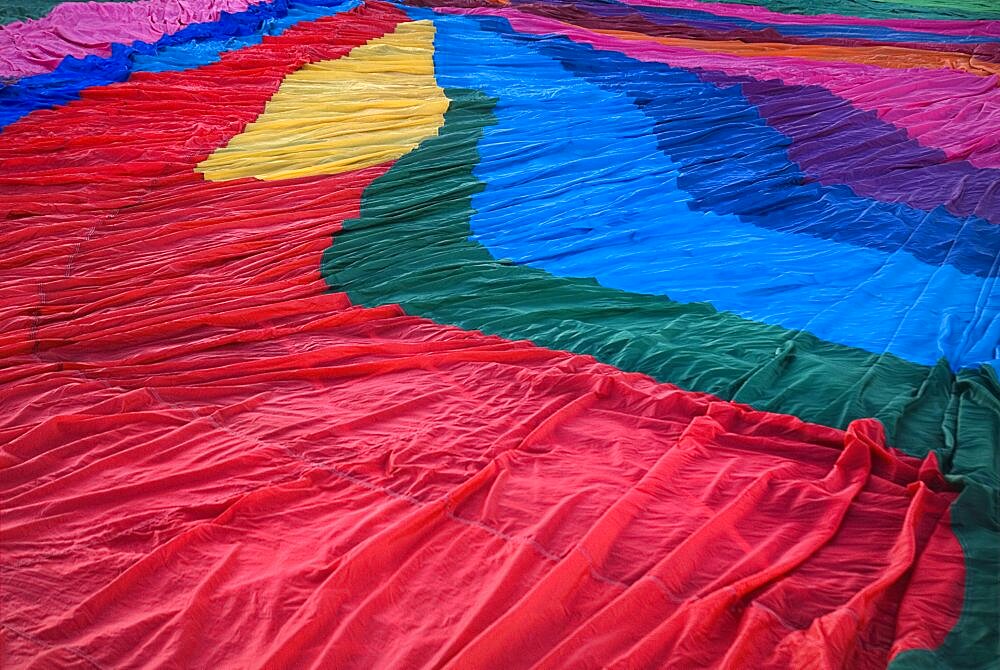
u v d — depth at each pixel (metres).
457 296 4.18
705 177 5.79
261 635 2.21
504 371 3.52
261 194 5.38
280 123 6.52
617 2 11.30
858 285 4.30
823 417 3.15
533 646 2.14
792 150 6.34
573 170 5.95
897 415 3.11
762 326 3.91
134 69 7.51
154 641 2.19
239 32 8.94
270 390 3.38
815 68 8.40
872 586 2.25
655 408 3.23
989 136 6.47
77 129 6.19
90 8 8.46
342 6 10.31
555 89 7.51
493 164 5.97
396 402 3.29
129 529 2.57
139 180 5.50
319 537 2.55
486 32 9.55
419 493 2.75
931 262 4.57
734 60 8.62
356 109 6.95
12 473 2.80
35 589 2.35
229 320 3.89
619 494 2.72
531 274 4.44
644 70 8.29
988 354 3.55
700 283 4.38
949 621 2.18
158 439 2.99
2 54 7.14
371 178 5.64
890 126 6.83
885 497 2.68
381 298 4.21
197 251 4.59
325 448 3.00
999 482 2.72
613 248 4.82
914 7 11.38
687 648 2.10
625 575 2.37
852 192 5.62
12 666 2.11
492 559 2.45
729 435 3.04
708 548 2.44
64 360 3.59
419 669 2.09
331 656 2.12
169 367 3.50
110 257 4.58
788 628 2.17
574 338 3.78
